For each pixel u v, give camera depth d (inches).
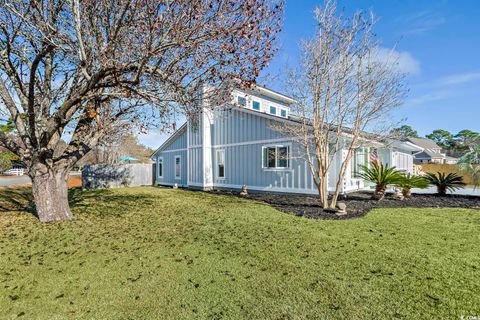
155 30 173.2
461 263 148.5
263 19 182.4
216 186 598.9
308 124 382.0
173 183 714.2
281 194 471.8
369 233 210.2
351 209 315.0
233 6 173.0
